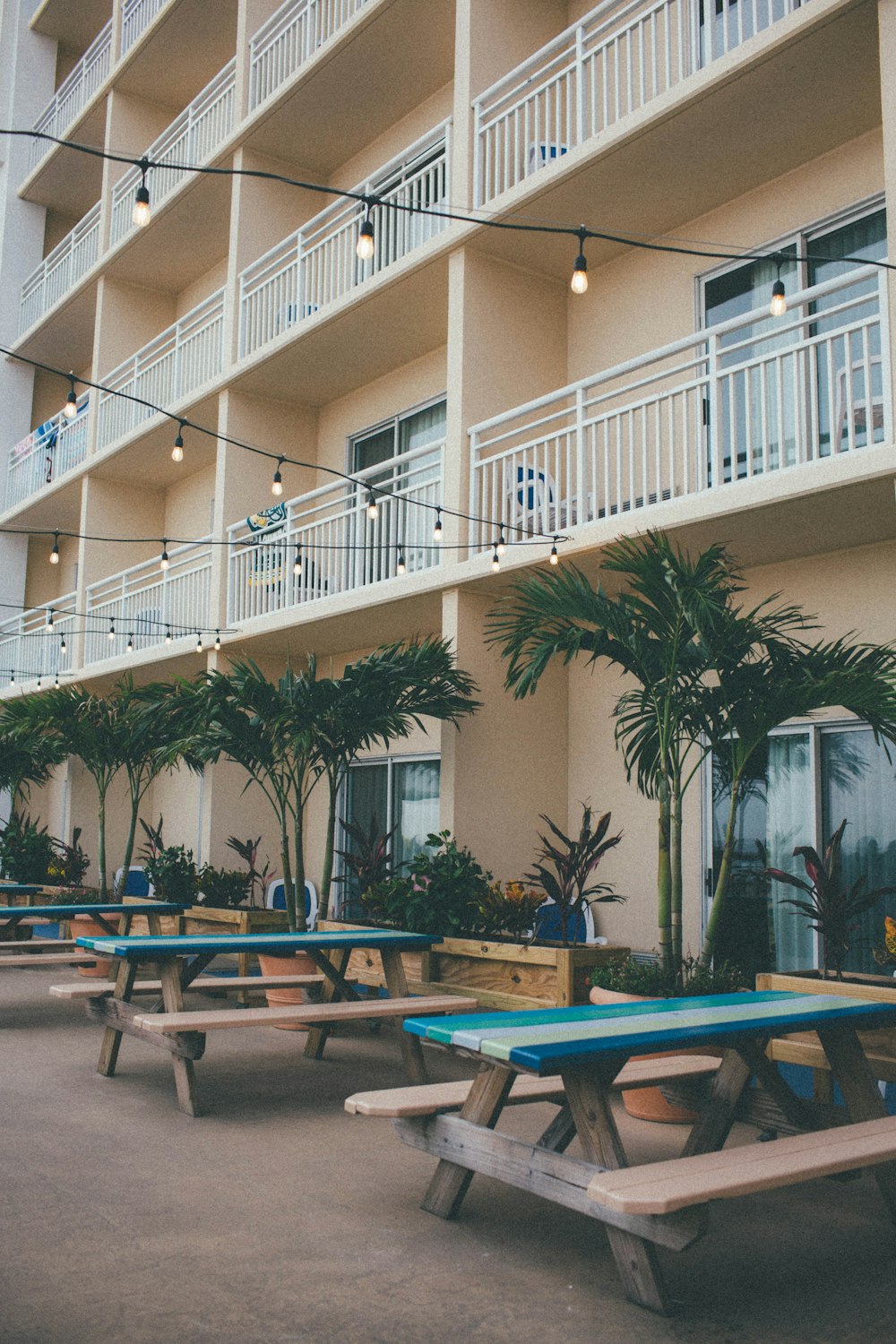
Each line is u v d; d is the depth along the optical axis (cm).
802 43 734
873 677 558
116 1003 652
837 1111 448
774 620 623
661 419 966
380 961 831
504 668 970
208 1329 316
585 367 1054
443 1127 415
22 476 2053
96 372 1764
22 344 2073
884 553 781
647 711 665
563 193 923
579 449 852
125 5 1814
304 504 1404
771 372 890
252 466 1370
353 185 1414
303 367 1295
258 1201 431
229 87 1498
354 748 935
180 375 1636
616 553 629
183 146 1712
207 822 1299
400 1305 337
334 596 1091
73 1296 337
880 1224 426
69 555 2131
